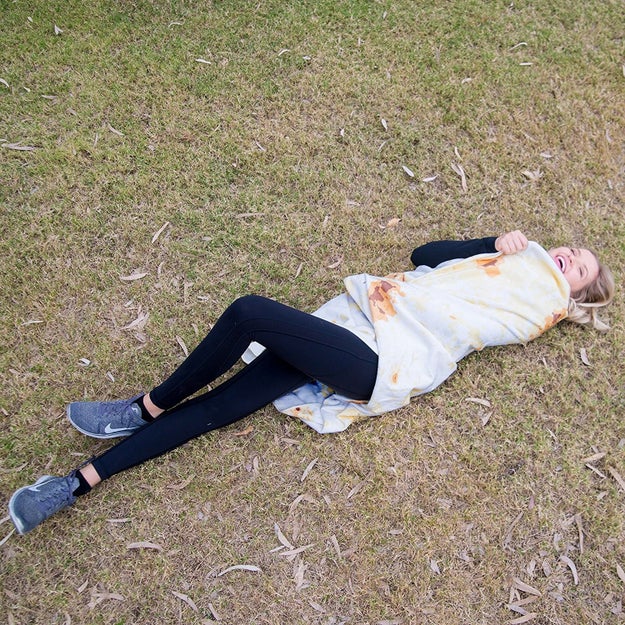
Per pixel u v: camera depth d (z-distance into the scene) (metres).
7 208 3.13
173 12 3.75
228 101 3.50
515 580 2.60
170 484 2.66
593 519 2.75
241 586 2.52
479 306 2.79
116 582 2.50
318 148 3.42
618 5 4.09
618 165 3.58
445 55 3.77
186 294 3.03
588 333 3.12
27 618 2.41
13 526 2.53
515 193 3.43
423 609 2.53
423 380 2.64
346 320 2.70
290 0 3.84
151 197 3.22
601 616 2.57
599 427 2.94
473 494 2.74
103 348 2.88
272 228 3.21
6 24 3.62
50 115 3.39
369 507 2.68
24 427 2.71
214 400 2.60
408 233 3.29
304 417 2.74
